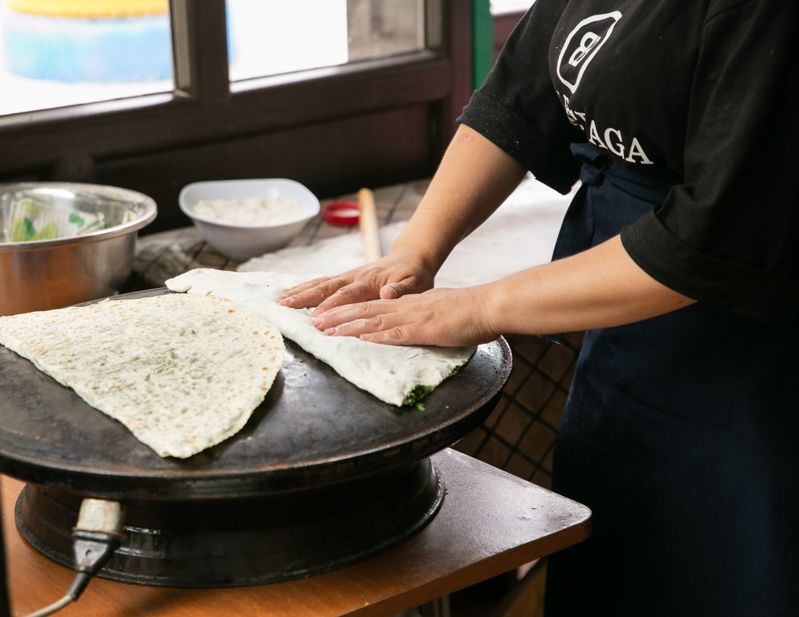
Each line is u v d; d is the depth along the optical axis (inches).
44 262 53.7
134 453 29.5
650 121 38.3
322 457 29.6
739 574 43.3
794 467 41.6
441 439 31.8
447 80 94.9
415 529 36.6
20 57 68.5
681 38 36.2
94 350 36.7
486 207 49.0
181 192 76.0
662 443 45.1
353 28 88.5
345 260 69.6
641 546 47.5
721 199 32.6
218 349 37.0
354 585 33.1
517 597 67.5
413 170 98.3
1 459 29.3
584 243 48.4
